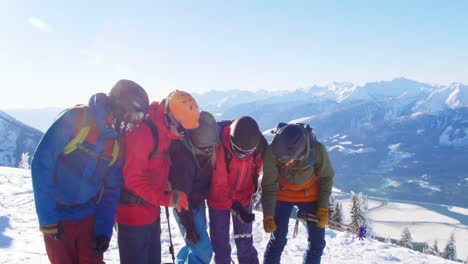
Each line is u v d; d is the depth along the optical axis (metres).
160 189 3.88
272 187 4.91
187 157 4.14
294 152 4.50
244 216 4.61
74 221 3.53
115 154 3.55
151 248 4.22
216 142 4.21
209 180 4.56
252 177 4.80
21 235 7.03
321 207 4.96
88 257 3.63
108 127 3.42
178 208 3.91
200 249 4.60
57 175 3.38
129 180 3.72
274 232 5.16
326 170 4.96
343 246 8.37
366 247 8.38
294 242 8.13
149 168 3.87
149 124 3.75
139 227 3.98
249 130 4.23
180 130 3.81
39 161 3.20
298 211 5.21
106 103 3.41
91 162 3.41
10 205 10.24
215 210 4.71
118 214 3.98
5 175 17.70
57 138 3.25
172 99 3.77
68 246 3.57
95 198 3.65
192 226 4.50
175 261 5.39
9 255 5.61
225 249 4.75
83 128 3.33
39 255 5.71
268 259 5.18
